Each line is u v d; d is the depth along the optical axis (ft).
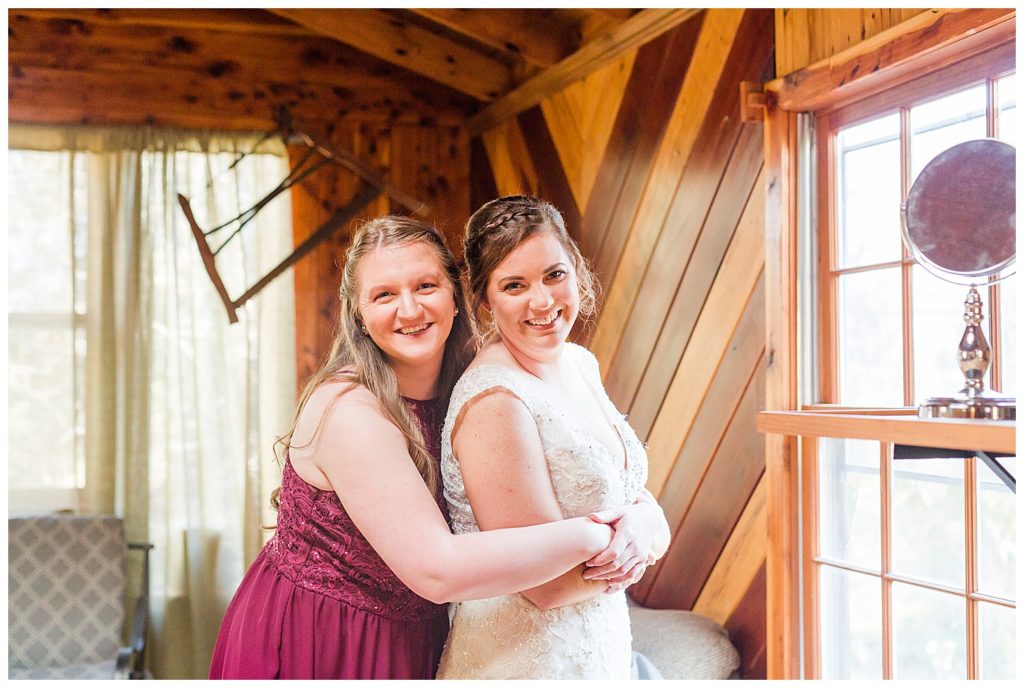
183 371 14.03
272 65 14.71
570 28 12.42
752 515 8.84
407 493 4.83
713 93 9.49
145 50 14.24
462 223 15.51
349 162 14.01
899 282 7.29
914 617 7.02
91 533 13.07
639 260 10.80
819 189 8.16
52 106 13.94
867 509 7.54
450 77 14.07
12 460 13.64
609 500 5.21
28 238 13.83
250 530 13.99
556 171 12.81
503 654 5.11
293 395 14.44
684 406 9.91
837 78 7.55
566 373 5.65
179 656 13.74
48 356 13.83
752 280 8.87
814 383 8.14
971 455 5.37
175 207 14.15
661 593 10.27
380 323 5.12
